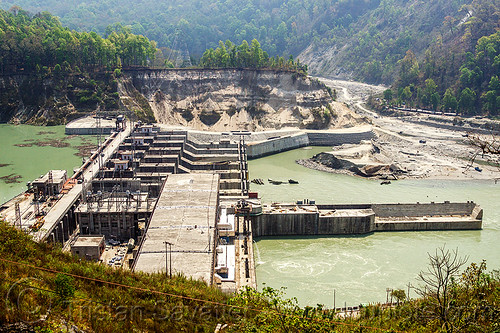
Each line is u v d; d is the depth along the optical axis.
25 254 101.50
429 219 198.75
